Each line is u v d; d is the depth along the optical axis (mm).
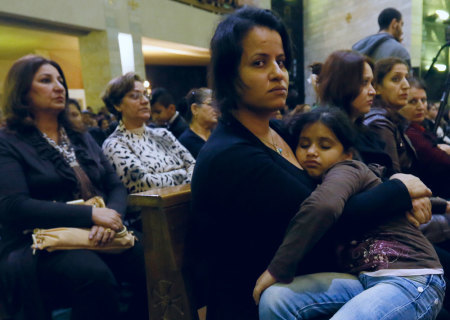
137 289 1583
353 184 996
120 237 1487
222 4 11805
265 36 969
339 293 933
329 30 12219
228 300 1044
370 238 1009
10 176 1400
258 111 1067
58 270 1326
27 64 1570
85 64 8414
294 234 899
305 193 958
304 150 1194
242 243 1003
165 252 1129
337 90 1546
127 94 2104
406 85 1843
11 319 1370
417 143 1869
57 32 7645
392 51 2855
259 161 927
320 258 1039
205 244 1135
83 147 1809
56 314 1695
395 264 955
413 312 878
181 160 2328
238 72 991
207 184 953
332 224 917
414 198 1019
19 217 1365
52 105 1620
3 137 1473
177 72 15367
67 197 1583
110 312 1350
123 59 8602
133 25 8820
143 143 2162
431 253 1000
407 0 8680
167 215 1110
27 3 6469
